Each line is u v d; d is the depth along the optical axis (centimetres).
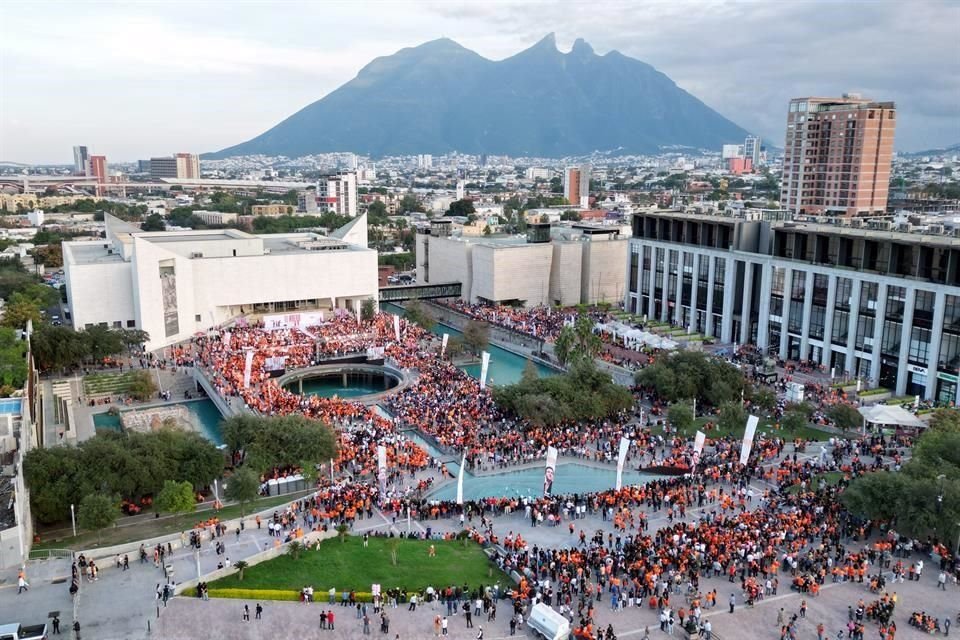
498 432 12088
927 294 13888
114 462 9012
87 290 18350
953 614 7112
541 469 10925
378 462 9912
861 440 11775
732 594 7419
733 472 10400
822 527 8519
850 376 15488
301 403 13038
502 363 18025
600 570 7562
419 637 6619
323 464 10644
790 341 17112
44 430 12256
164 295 18138
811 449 11588
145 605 6931
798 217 19975
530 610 7025
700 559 7850
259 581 7419
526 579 7444
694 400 13088
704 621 6856
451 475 10662
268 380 14825
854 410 11969
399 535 8619
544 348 18500
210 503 9531
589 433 12100
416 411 13012
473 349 18350
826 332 16075
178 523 8769
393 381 16562
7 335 13088
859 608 6956
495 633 6700
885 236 14875
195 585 7281
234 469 10138
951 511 7950
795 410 12388
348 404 13162
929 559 8206
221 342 17550
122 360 16762
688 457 11069
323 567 7756
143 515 9106
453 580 7556
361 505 9181
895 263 14588
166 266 18300
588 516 9275
